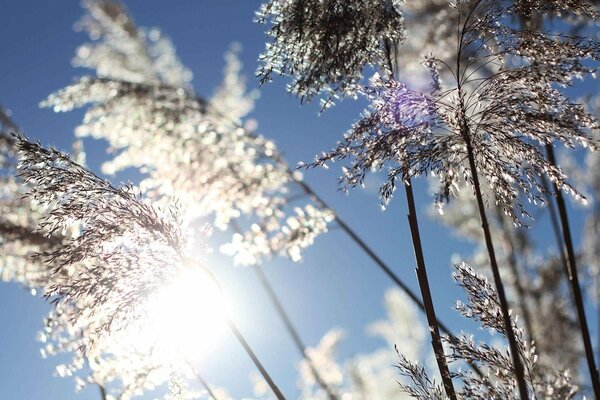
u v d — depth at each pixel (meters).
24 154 0.82
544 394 0.74
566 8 0.74
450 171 0.77
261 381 1.14
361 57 0.83
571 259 0.90
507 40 0.75
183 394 0.98
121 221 0.82
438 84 0.80
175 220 0.87
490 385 0.76
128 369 1.02
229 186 1.25
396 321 1.15
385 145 0.74
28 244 1.13
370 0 0.83
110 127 1.29
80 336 1.08
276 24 0.83
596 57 0.71
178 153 1.28
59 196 0.81
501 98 0.74
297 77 0.84
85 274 0.82
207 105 1.33
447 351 0.77
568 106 0.72
